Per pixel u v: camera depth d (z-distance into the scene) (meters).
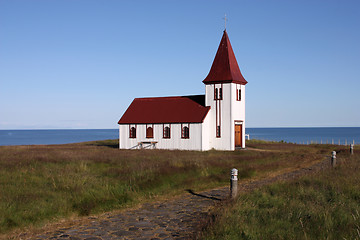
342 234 8.05
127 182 16.09
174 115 45.44
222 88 43.91
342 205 10.80
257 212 10.16
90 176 17.03
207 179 18.41
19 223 10.09
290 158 29.58
